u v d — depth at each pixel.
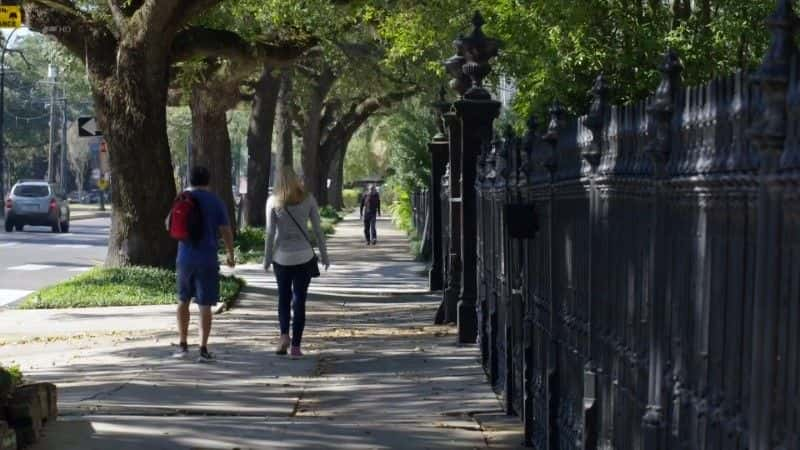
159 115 55.78
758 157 8.73
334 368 31.19
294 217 33.44
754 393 8.58
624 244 13.32
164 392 26.86
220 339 37.72
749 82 8.58
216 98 82.81
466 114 34.53
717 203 9.82
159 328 41.44
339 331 40.69
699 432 10.25
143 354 33.94
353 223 165.62
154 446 19.84
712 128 9.95
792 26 8.19
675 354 11.06
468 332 34.84
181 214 32.47
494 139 27.73
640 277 12.53
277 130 125.88
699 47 36.44
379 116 182.00
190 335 39.06
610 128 14.08
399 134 113.00
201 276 32.50
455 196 39.91
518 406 22.59
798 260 7.90
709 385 10.01
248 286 57.97
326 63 107.19
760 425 8.45
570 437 16.69
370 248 101.94
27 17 54.72
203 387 27.78
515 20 39.91
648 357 12.16
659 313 11.56
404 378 28.92
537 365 19.91
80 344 37.03
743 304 9.14
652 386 11.72
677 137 11.01
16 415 19.62
